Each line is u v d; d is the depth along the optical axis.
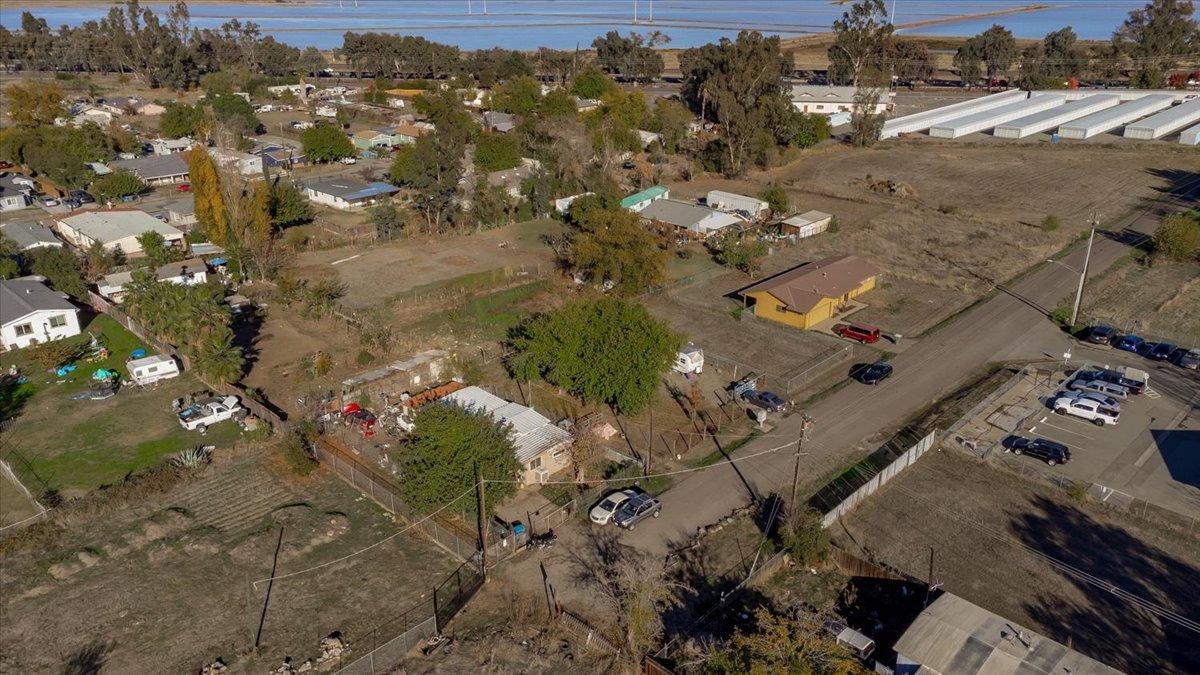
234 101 146.25
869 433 51.47
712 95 135.00
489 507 41.94
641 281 72.25
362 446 48.88
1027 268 81.31
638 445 50.19
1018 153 131.00
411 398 53.72
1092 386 55.72
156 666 33.44
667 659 33.12
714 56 155.88
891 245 89.06
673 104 148.25
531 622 35.97
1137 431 51.19
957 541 41.31
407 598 37.56
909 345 64.25
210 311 56.59
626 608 36.25
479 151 118.12
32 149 118.25
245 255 79.19
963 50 196.25
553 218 101.50
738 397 55.44
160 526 42.06
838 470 47.47
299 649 34.41
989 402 54.62
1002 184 114.12
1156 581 38.25
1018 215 99.62
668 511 43.91
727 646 31.83
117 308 68.75
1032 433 51.19
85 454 48.56
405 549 41.09
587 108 161.25
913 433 51.22
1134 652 33.94
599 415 53.09
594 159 120.44
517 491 45.19
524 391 56.59
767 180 120.69
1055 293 74.62
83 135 119.56
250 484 46.28
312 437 49.47
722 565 39.62
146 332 63.62
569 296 74.31
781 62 198.00
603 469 47.88
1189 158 122.88
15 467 47.06
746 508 43.94
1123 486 45.34
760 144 123.19
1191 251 82.44
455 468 40.84
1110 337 64.12
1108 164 122.19
